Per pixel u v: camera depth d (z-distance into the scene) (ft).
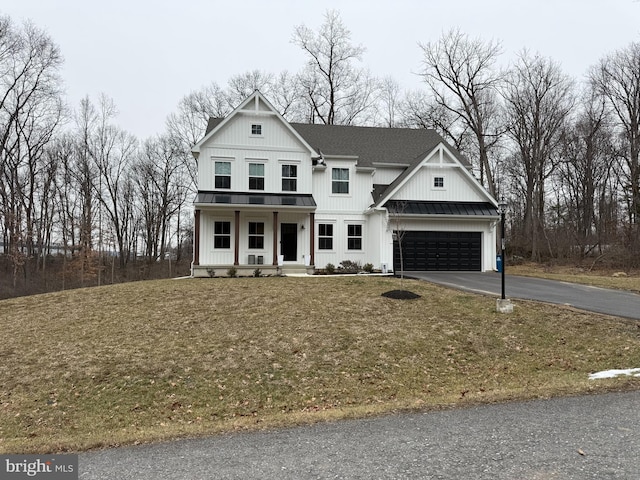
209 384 27.73
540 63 118.52
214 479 12.84
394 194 72.74
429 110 119.03
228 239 69.97
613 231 102.63
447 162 75.31
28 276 111.65
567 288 53.83
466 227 73.92
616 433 15.34
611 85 116.06
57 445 17.25
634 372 24.77
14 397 26.78
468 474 12.44
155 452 15.49
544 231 115.03
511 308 39.47
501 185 142.61
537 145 114.21
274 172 71.05
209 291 50.49
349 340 33.96
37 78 111.45
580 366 28.19
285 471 13.20
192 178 140.56
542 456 13.55
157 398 26.14
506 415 17.70
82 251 115.24
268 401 25.46
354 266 72.02
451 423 16.99
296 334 35.32
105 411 24.77
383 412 18.90
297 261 72.69
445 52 113.50
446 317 38.78
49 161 120.88
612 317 36.29
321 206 74.74
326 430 16.87
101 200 133.59
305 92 131.75
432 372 28.99
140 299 47.44
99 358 31.73
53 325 39.91
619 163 118.73
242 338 34.76
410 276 64.34
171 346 33.58
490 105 122.52
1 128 107.96
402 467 13.12
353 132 86.48
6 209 108.68
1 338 37.04
